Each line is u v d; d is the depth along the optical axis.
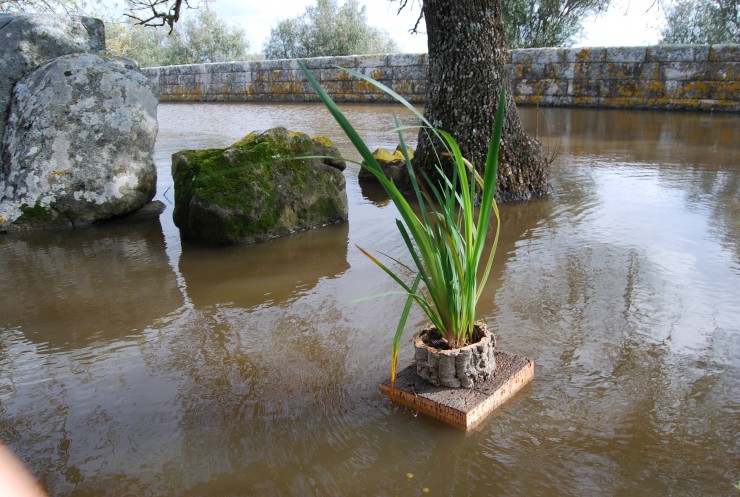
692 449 1.93
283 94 18.30
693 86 11.66
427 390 2.23
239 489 1.83
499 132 2.02
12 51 5.37
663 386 2.30
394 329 2.90
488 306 3.10
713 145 7.86
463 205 2.16
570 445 1.97
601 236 4.17
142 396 2.38
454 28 5.08
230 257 4.09
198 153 4.68
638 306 3.01
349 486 1.82
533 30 16.08
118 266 3.97
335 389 2.37
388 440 2.04
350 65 16.75
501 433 2.05
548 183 5.53
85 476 1.91
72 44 5.68
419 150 5.58
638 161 6.94
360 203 5.50
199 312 3.20
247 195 4.35
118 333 2.98
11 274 3.87
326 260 3.97
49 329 3.04
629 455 1.91
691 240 4.00
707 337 2.67
